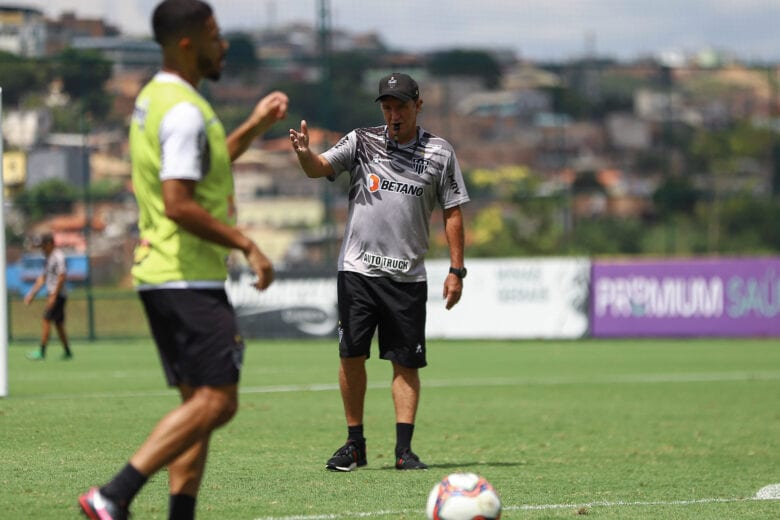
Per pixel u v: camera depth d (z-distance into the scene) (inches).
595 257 4473.4
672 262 3090.6
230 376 607.2
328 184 3225.9
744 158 5236.2
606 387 1900.8
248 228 5017.2
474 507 673.6
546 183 5162.4
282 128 3831.2
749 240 4596.5
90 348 2861.7
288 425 1320.1
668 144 4734.3
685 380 2038.6
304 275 3058.6
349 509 786.2
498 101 6112.2
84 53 3496.6
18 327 3149.6
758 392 1838.1
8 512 751.1
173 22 617.9
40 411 1406.3
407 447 995.9
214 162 612.4
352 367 990.4
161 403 1534.2
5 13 3961.6
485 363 2394.2
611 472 1011.3
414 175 980.6
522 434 1294.3
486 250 4370.1
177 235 608.7
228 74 3553.2
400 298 988.6
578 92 5226.4
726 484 951.0
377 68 3858.3
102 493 586.2
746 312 3112.7
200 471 633.0
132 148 622.5
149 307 617.0
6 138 3304.6
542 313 3070.9
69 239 3326.8
